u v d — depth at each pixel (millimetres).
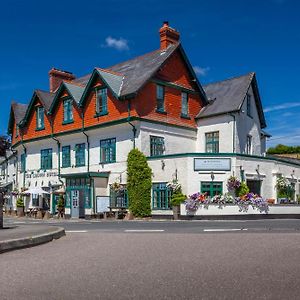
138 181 28547
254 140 34031
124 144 30156
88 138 32906
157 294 6008
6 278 7141
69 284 6688
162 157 28562
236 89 33406
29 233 12305
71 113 34344
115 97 29969
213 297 5801
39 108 37812
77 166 33656
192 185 27359
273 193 30391
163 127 30906
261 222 21891
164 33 33344
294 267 7645
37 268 7969
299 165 34344
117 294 6055
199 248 10109
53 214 35062
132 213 28453
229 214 25875
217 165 27609
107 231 16188
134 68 32938
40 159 37688
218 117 32312
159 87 31281
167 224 20734
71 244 11438
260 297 5773
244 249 9797
